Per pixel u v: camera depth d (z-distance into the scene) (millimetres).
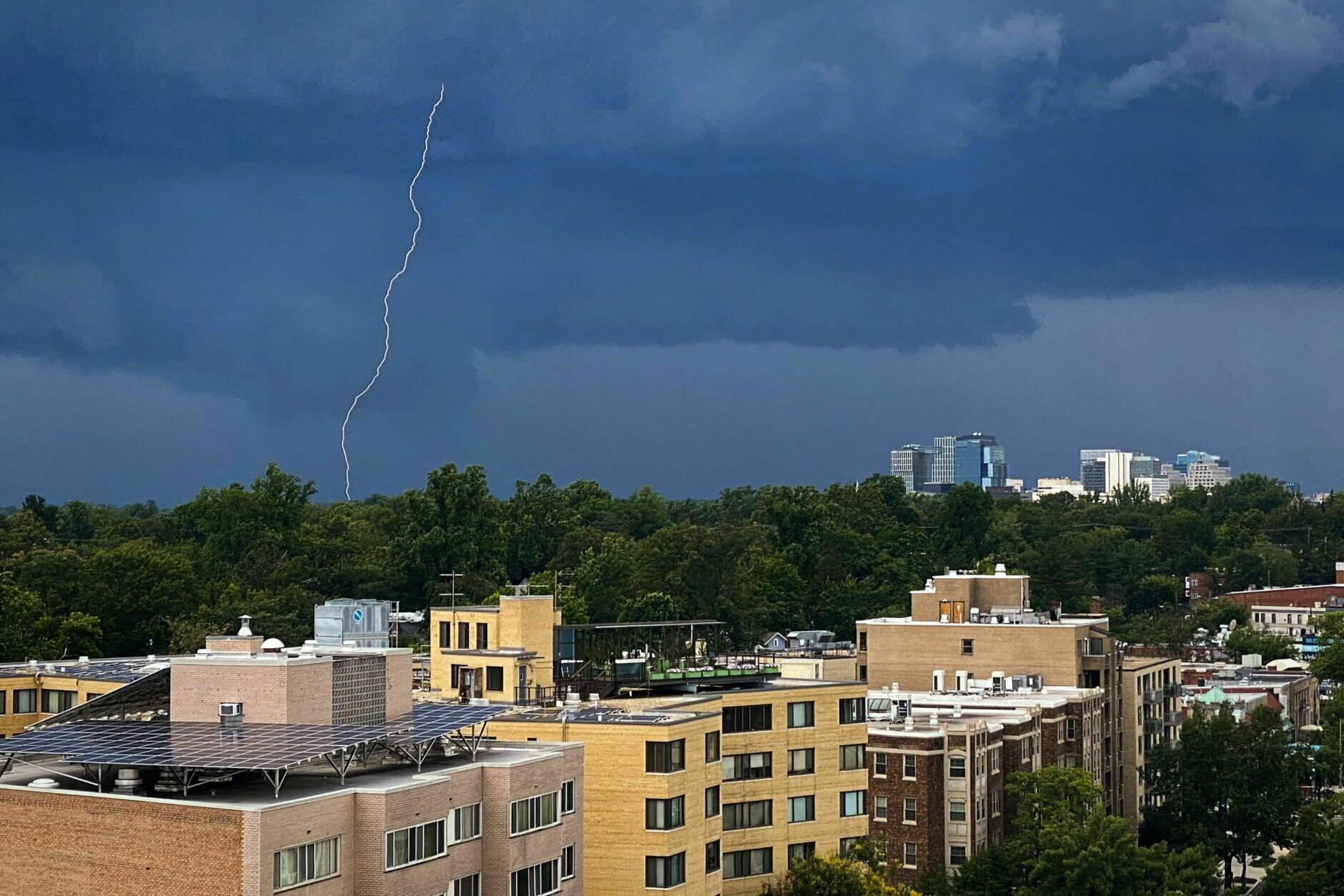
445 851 78375
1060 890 132875
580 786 89250
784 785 120000
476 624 126500
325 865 72250
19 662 184750
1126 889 133125
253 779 77688
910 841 150500
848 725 123875
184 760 72625
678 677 123312
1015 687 189875
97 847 71438
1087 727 183875
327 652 88438
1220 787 188000
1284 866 143500
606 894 103875
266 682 81062
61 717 83438
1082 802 156000
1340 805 146125
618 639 127062
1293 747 199375
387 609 96750
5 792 73375
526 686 121938
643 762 103625
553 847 85688
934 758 150250
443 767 82125
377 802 73938
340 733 77312
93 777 78000
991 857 140750
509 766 82000
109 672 141625
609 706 115250
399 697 89062
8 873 73188
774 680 130500
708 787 109500
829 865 115938
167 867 69875
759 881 118000
